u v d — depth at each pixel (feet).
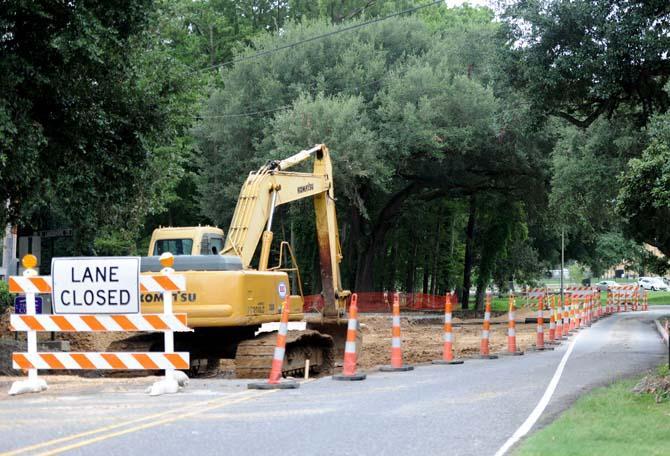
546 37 91.09
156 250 94.94
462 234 308.40
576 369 71.41
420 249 281.74
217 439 37.32
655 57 85.25
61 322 55.16
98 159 87.56
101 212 108.58
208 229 95.96
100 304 54.85
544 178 226.38
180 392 54.39
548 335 128.47
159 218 280.31
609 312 224.74
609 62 87.40
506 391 55.21
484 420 42.96
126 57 86.12
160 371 76.59
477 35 224.94
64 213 102.94
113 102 87.81
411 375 67.31
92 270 55.01
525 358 87.61
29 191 83.66
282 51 226.58
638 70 89.25
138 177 94.58
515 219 257.75
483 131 207.51
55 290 55.21
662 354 90.02
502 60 98.99
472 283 322.34
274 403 48.91
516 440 37.24
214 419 42.75
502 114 165.89
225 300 69.10
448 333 81.25
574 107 109.70
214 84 263.08
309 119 198.80
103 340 105.19
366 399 50.85
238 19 304.30
